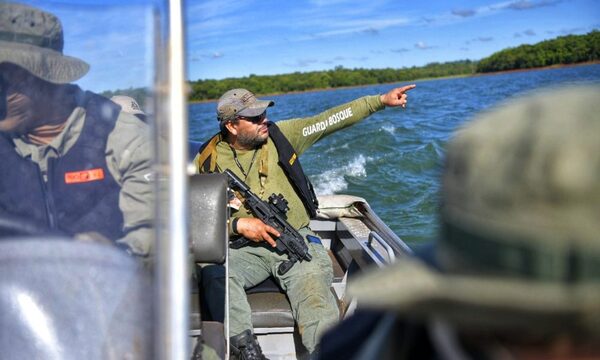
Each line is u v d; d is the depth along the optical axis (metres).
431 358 0.93
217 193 2.62
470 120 0.85
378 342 1.02
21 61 1.49
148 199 1.41
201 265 3.02
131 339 1.30
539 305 0.74
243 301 3.11
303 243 3.31
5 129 1.47
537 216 0.72
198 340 1.97
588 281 0.71
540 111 0.77
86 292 1.37
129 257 1.39
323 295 3.23
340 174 10.50
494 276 0.76
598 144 0.72
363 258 3.53
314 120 3.82
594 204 0.71
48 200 1.44
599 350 0.77
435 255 0.91
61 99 1.49
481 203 0.77
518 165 0.74
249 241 3.35
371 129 12.81
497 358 0.81
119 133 1.46
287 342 3.25
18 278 1.39
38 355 1.33
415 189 9.34
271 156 3.53
